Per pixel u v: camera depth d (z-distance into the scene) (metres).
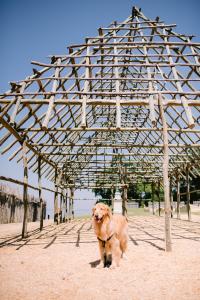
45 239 8.23
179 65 7.93
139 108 13.02
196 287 3.36
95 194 38.78
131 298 3.05
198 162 13.08
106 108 13.49
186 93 7.18
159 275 3.96
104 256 4.82
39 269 4.46
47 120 6.68
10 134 7.84
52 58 8.20
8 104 7.07
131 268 4.42
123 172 16.52
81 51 8.79
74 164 16.77
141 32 9.86
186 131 8.88
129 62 10.91
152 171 16.48
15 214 16.62
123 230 5.25
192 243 6.89
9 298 3.10
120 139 16.25
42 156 11.20
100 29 9.28
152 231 10.03
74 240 7.91
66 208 17.86
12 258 5.38
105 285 3.55
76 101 7.09
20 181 8.20
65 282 3.71
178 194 17.83
